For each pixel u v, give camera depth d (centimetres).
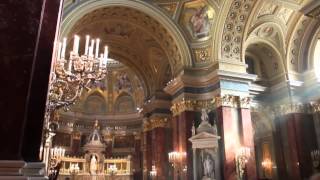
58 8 354
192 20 1786
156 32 1875
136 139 2984
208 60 1747
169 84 1817
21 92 270
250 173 1512
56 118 1317
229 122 1561
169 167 2038
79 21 1634
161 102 2161
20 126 264
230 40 1695
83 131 3031
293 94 1862
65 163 2645
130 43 2139
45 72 328
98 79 866
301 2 1666
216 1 1677
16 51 278
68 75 825
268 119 1955
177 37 1767
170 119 2153
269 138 1958
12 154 258
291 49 1912
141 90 3025
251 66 2050
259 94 1978
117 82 3189
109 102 3170
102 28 1933
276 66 1964
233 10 1644
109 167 2781
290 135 1811
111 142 3034
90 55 858
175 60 1852
